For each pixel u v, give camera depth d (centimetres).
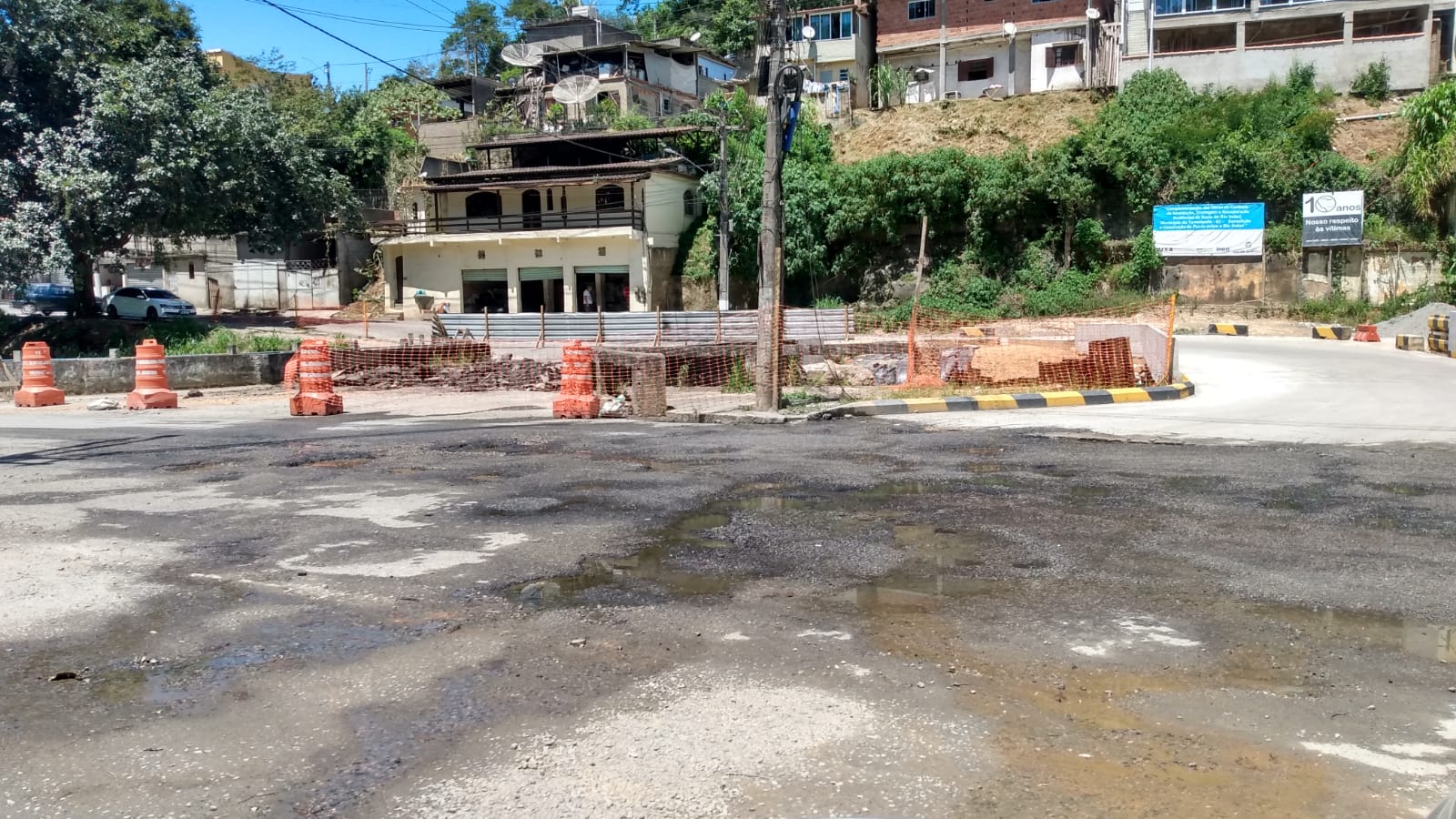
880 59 5247
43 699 428
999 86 4956
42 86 3712
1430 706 410
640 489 908
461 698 425
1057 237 3947
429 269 4588
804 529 742
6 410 1728
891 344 2155
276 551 683
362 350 2266
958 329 3130
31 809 334
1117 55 4509
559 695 426
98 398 1978
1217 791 340
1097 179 3912
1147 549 673
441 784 349
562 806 331
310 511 817
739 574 618
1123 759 364
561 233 4262
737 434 1320
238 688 439
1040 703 415
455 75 6906
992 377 1841
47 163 3412
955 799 334
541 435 1312
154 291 4072
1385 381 1772
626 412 1591
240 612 547
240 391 2169
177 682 446
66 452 1171
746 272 4272
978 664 459
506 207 4572
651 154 4656
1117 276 3753
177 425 1460
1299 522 745
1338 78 4091
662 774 354
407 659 472
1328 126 3697
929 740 379
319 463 1077
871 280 4094
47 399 1823
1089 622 519
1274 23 4238
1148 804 331
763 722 396
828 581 602
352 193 4600
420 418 1565
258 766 364
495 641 497
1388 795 336
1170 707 410
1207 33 4328
